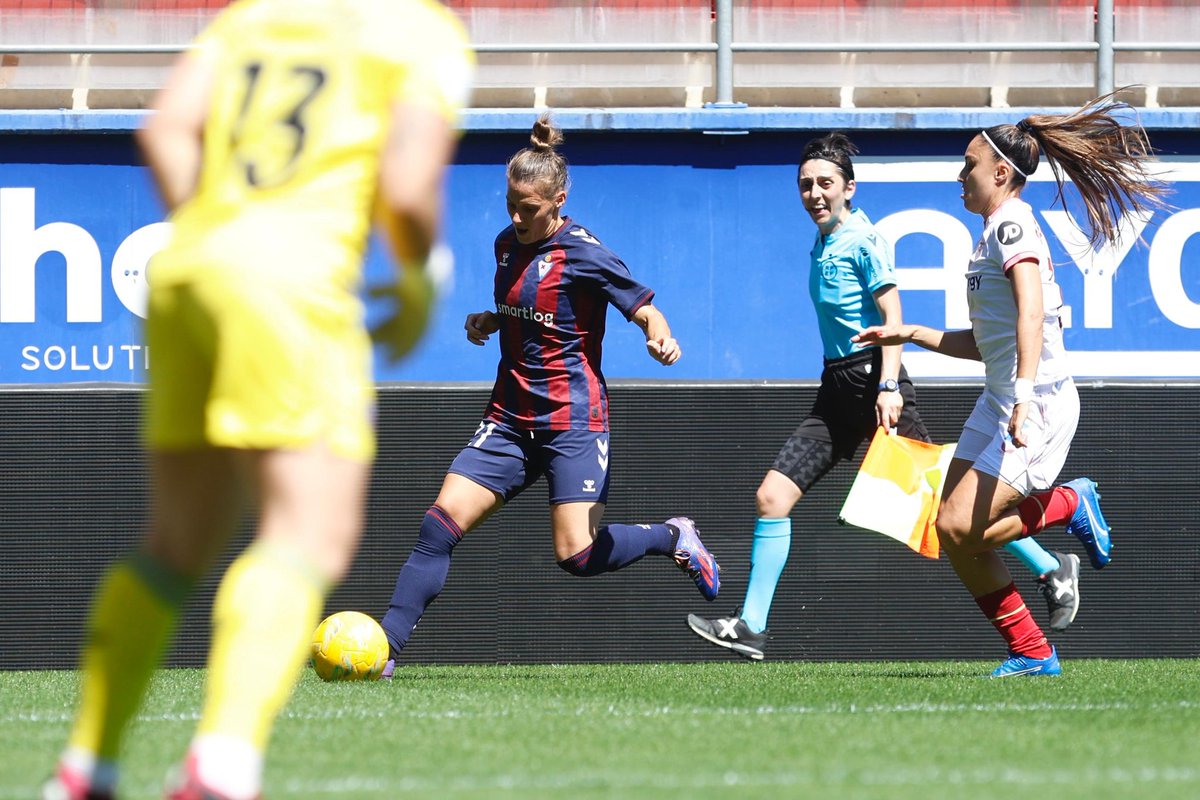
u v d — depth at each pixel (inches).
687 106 1044.5
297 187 320.5
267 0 349.1
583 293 783.1
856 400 848.9
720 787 393.7
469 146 988.6
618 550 804.0
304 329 308.3
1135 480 972.6
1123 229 987.9
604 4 1049.5
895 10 1059.3
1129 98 1059.3
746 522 968.3
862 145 995.3
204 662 954.7
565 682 762.2
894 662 961.5
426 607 880.9
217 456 328.5
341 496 314.0
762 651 836.6
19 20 1039.0
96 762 322.0
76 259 981.8
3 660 952.9
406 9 343.0
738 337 992.2
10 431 960.3
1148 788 395.5
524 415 791.7
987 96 1059.3
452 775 418.3
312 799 373.1
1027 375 701.3
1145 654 971.9
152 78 1037.8
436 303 336.5
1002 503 731.4
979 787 395.5
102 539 959.6
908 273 992.9
